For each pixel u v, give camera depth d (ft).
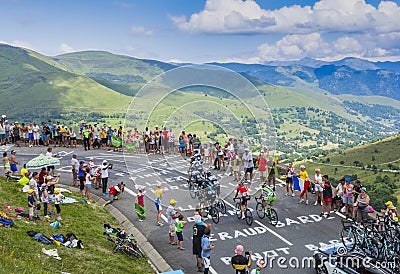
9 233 50.31
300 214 72.38
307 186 76.64
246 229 66.28
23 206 65.36
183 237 63.52
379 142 540.52
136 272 51.19
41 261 45.55
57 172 96.43
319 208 75.15
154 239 62.95
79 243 54.29
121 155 112.88
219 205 70.74
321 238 62.85
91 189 85.20
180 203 67.77
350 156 482.69
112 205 76.79
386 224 48.57
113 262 51.93
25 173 74.33
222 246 60.59
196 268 54.44
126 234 60.95
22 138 128.98
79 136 129.08
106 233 61.41
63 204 70.69
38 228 56.24
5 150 116.57
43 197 62.44
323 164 448.24
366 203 64.39
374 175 380.58
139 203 69.41
